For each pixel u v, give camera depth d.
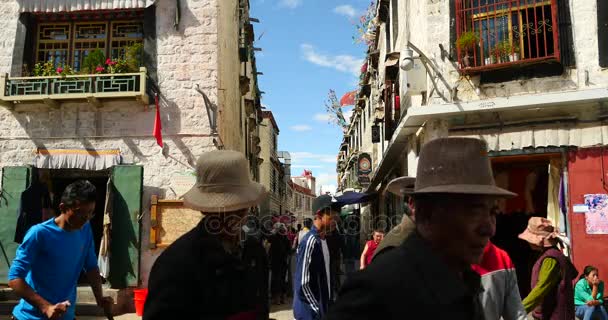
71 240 3.58
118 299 9.52
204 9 11.08
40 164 10.63
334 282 5.12
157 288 2.10
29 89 10.71
